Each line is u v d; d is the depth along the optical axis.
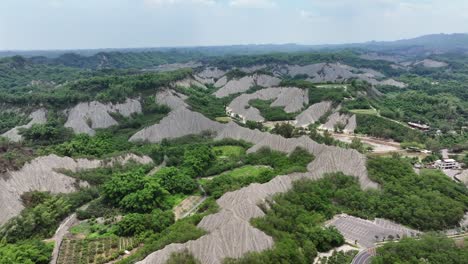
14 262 63.91
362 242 74.88
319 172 95.38
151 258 60.50
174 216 87.31
